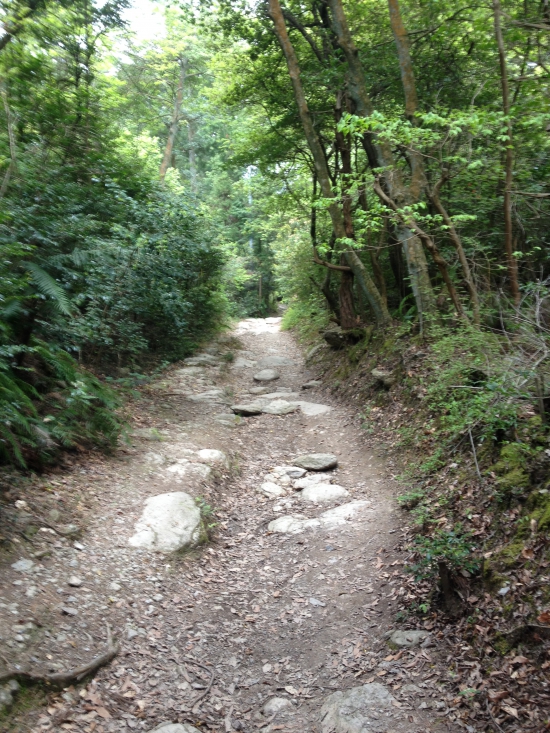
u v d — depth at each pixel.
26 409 5.98
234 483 7.44
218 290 17.72
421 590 4.58
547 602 3.54
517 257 7.53
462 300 8.30
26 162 9.15
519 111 7.79
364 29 11.61
